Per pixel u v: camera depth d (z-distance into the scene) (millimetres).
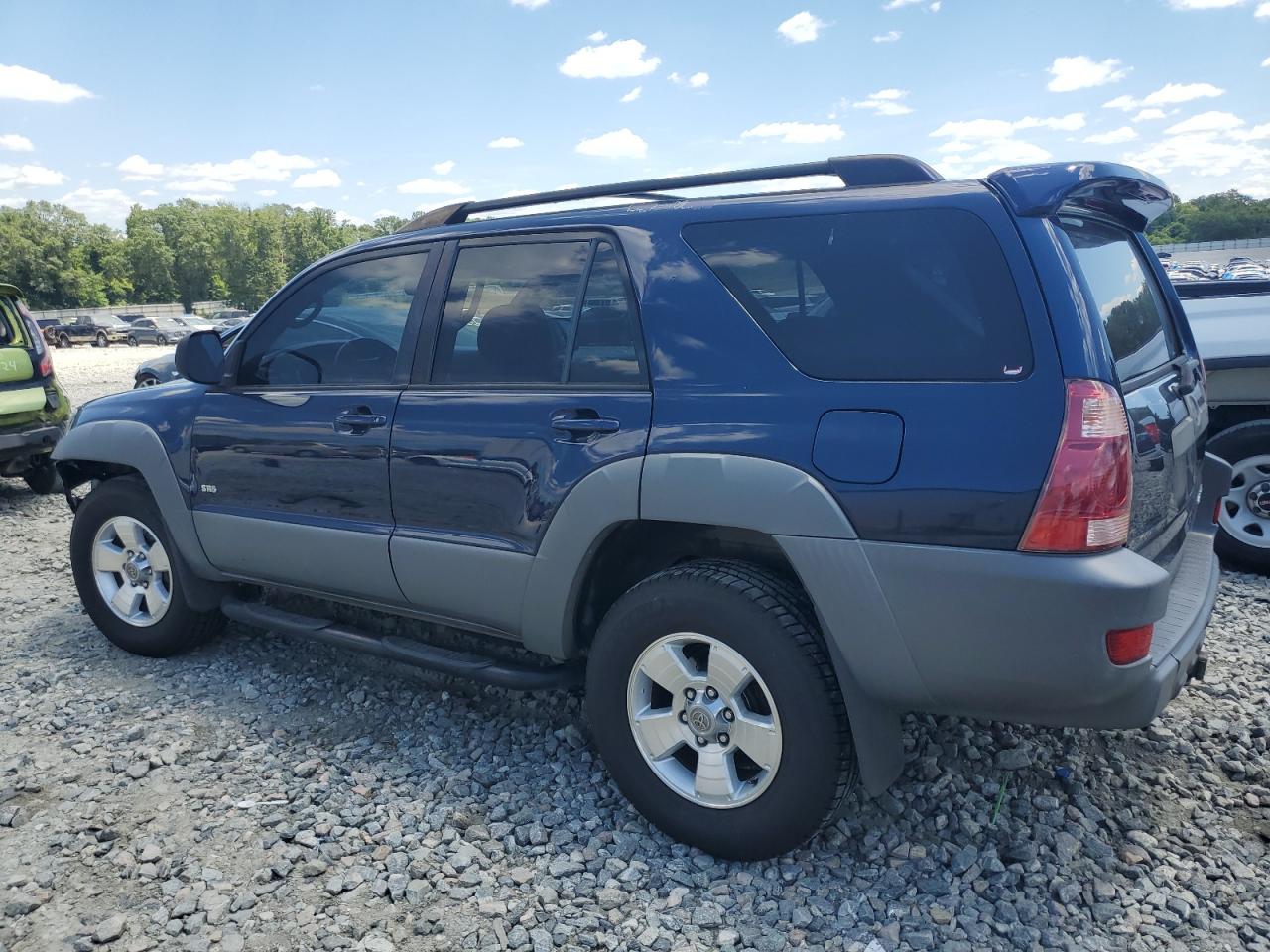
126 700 3959
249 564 3852
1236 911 2479
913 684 2418
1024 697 2318
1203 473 3455
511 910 2570
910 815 2936
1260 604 4609
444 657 3369
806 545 2457
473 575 3145
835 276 2549
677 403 2699
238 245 134750
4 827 3035
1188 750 3279
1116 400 2248
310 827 2990
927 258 2436
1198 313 5270
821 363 2527
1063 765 3182
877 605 2395
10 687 4121
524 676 3172
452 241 3361
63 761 3451
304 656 4383
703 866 2736
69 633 4801
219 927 2527
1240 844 2775
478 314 3229
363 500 3424
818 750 2504
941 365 2367
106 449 4199
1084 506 2191
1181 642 2529
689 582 2668
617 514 2768
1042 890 2594
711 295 2719
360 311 3564
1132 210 3051
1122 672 2227
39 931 2527
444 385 3268
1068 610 2197
